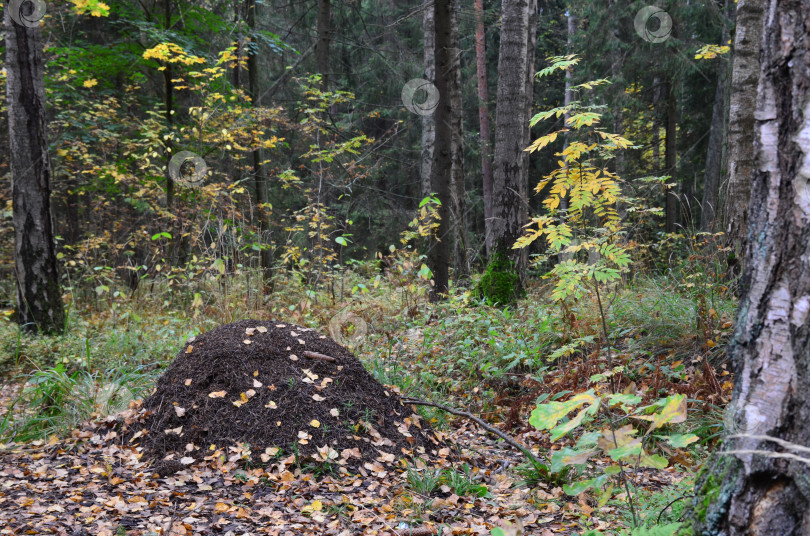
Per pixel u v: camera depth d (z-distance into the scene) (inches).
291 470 147.4
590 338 206.2
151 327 291.0
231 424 156.8
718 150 561.6
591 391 83.7
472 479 153.2
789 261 61.9
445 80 344.8
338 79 710.5
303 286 364.2
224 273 298.2
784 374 60.9
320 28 496.4
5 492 130.4
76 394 193.6
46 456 157.2
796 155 61.8
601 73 636.1
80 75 437.4
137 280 379.2
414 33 773.9
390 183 805.9
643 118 717.9
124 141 427.2
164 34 406.0
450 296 323.6
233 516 121.6
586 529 119.0
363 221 768.3
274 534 114.0
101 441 165.3
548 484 150.1
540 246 565.9
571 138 494.6
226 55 393.4
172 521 115.1
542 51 832.9
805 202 60.9
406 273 313.9
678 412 80.0
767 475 60.8
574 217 161.3
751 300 65.4
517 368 232.5
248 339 176.7
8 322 328.5
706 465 71.3
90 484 135.9
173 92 497.4
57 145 421.7
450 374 239.8
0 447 163.0
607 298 249.8
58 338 287.3
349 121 696.4
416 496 137.9
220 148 430.6
